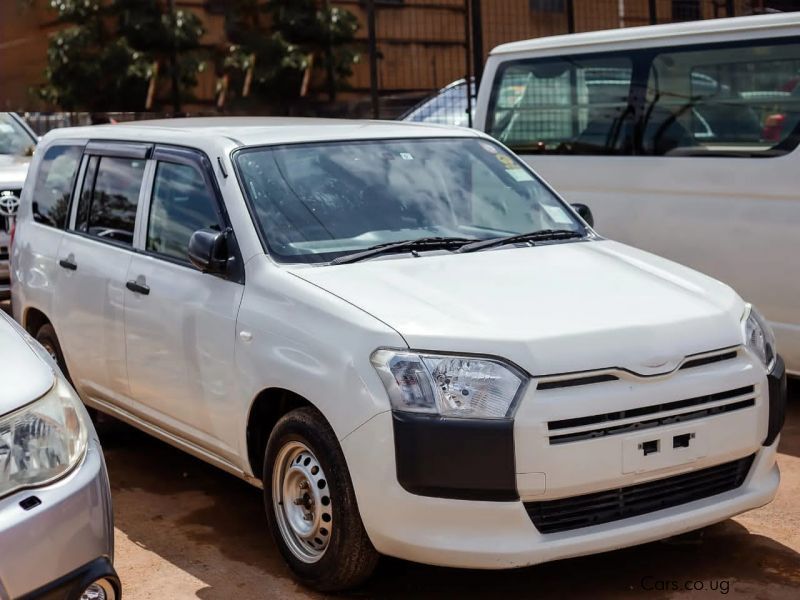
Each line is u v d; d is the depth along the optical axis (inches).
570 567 185.3
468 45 564.4
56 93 542.6
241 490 230.2
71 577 133.0
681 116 288.5
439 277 182.7
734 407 172.4
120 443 264.1
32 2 534.9
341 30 629.6
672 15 566.9
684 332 169.2
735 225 275.4
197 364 198.4
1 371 140.5
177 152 218.8
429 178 216.2
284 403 184.7
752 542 193.3
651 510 167.3
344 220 200.2
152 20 568.7
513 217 217.3
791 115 266.7
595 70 308.8
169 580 183.8
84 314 236.4
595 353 160.6
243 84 605.3
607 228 303.1
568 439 157.2
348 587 173.9
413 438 156.3
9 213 370.0
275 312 180.7
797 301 265.6
